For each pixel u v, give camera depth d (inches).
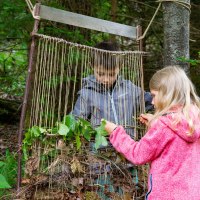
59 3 156.9
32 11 84.0
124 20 191.5
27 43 169.3
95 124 89.7
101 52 89.7
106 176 83.9
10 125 194.9
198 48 177.6
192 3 177.0
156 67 187.2
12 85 197.8
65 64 132.0
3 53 206.1
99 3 169.9
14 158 121.7
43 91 86.4
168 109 75.4
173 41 107.0
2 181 75.1
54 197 80.9
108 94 91.4
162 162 73.4
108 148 85.7
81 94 90.7
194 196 71.2
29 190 81.3
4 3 148.4
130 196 84.3
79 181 81.7
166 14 107.7
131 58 94.0
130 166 87.4
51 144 81.2
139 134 92.0
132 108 92.2
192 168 72.7
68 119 80.8
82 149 83.0
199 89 171.6
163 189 72.4
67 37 152.8
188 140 72.9
